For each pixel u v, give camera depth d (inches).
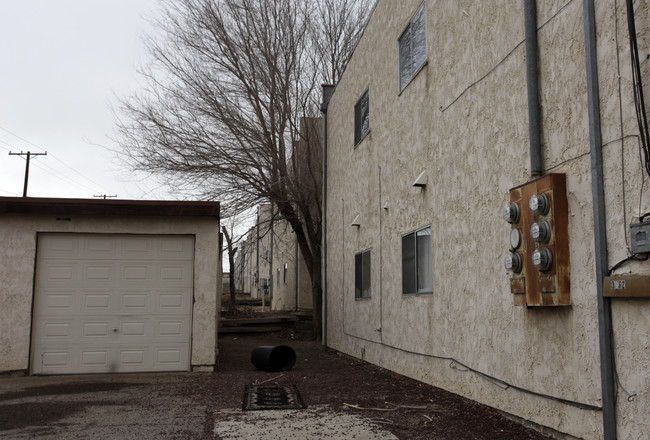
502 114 269.4
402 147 425.1
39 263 449.1
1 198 434.9
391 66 455.5
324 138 722.2
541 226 220.4
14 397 345.7
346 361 551.2
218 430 259.0
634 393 177.2
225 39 744.3
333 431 255.3
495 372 273.4
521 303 240.1
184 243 468.8
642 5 176.9
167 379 418.0
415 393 344.5
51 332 444.8
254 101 767.1
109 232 455.2
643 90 174.9
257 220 844.6
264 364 463.8
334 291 649.6
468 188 307.0
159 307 459.8
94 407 313.0
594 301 198.8
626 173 181.9
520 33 253.8
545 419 230.2
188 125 742.5
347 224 596.7
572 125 214.5
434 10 364.8
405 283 414.6
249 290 2043.6
